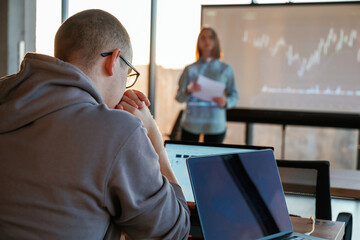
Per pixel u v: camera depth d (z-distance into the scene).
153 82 5.38
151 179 0.94
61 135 0.89
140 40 5.33
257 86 5.26
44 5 5.24
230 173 1.15
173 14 5.23
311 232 1.26
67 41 1.01
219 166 1.13
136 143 0.91
